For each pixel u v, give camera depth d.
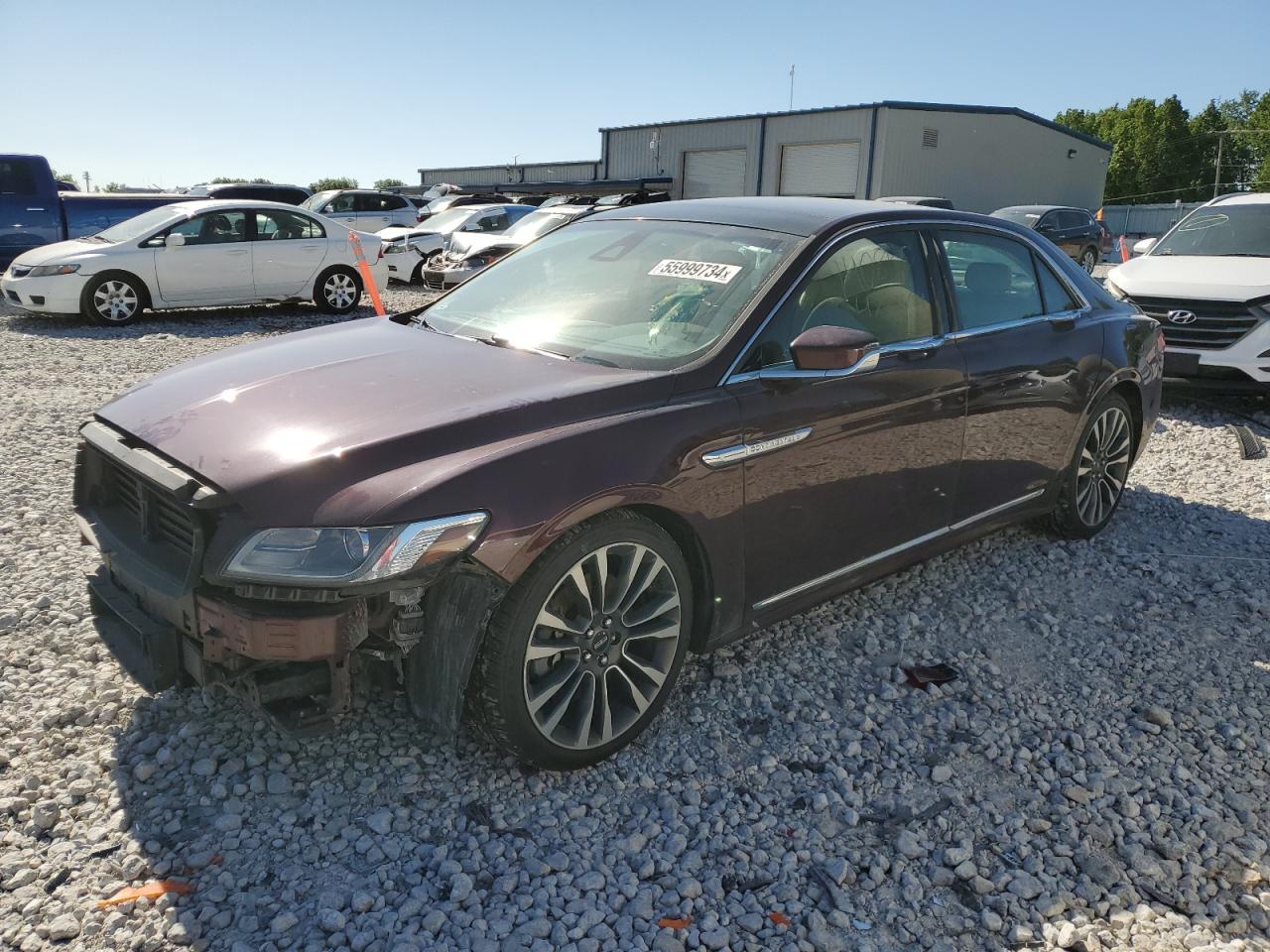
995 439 4.10
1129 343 4.90
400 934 2.32
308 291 13.76
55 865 2.49
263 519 2.46
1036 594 4.38
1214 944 2.40
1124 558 4.80
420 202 32.59
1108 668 3.76
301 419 2.77
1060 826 2.84
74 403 7.56
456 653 2.63
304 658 2.47
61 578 4.12
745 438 3.08
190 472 2.63
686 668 3.59
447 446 2.64
